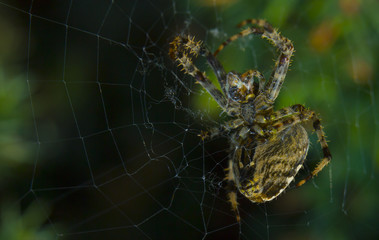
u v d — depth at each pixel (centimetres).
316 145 11
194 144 11
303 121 10
